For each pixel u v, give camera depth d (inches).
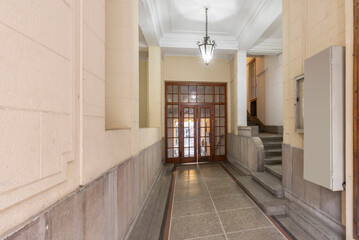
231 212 103.3
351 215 62.0
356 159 59.6
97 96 49.3
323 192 78.6
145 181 110.0
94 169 46.5
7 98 23.2
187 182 158.7
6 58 23.1
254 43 203.2
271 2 130.6
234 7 150.0
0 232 22.1
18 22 24.9
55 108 32.1
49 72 30.8
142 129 102.1
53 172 31.1
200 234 84.0
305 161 76.2
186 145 247.1
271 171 147.5
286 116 106.0
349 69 61.7
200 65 245.3
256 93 322.7
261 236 81.7
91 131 45.2
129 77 81.9
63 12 34.9
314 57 71.3
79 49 40.9
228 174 183.8
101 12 53.2
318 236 75.9
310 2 85.7
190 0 142.9
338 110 64.0
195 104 248.8
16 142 24.3
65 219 34.1
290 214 95.2
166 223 93.2
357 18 58.8
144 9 131.1
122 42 81.7
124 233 69.1
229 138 244.7
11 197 23.4
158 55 197.9
